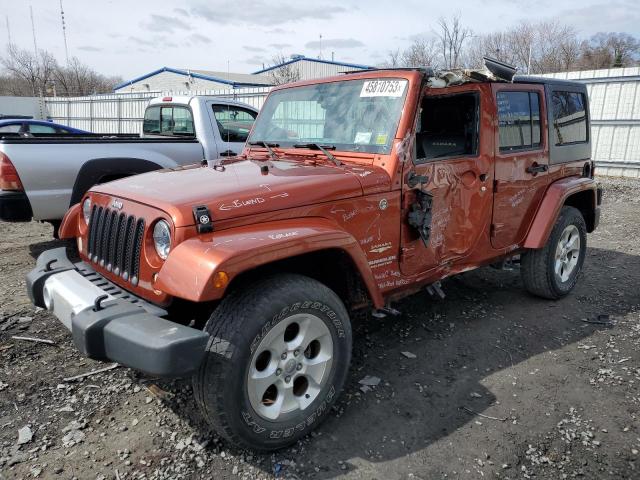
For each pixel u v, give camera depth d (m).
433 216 3.44
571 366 3.55
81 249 3.30
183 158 6.50
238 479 2.48
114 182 3.23
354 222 2.97
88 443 2.73
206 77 33.69
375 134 3.28
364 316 4.36
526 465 2.58
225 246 2.35
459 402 3.12
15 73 43.94
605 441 2.75
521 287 5.12
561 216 4.58
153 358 2.17
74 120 24.83
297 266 2.99
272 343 2.54
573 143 4.82
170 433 2.81
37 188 5.29
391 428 2.87
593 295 4.91
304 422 2.69
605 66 37.62
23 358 3.60
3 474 2.49
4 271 5.55
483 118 3.71
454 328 4.16
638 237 7.20
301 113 3.80
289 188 2.75
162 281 2.37
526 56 32.50
